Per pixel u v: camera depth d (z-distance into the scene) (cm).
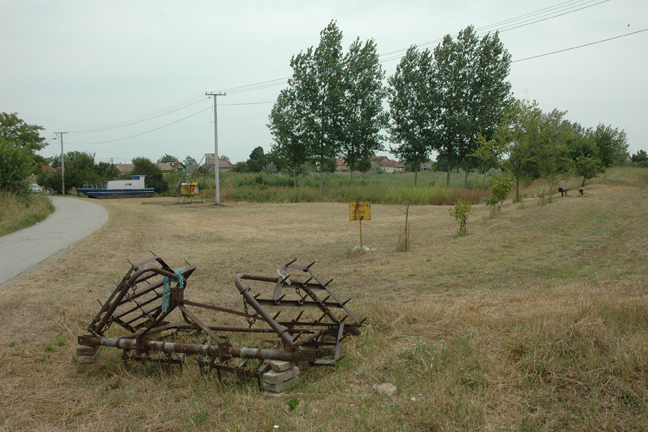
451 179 5159
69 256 1147
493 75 3812
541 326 461
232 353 405
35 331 573
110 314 443
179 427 330
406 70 3947
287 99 3897
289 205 3111
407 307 618
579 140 3312
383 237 1488
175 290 442
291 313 625
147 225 1888
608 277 747
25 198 2458
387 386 375
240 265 1068
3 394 395
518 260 979
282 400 365
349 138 3897
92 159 6400
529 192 3095
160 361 436
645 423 293
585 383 354
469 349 432
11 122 4825
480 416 318
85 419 349
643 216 1450
